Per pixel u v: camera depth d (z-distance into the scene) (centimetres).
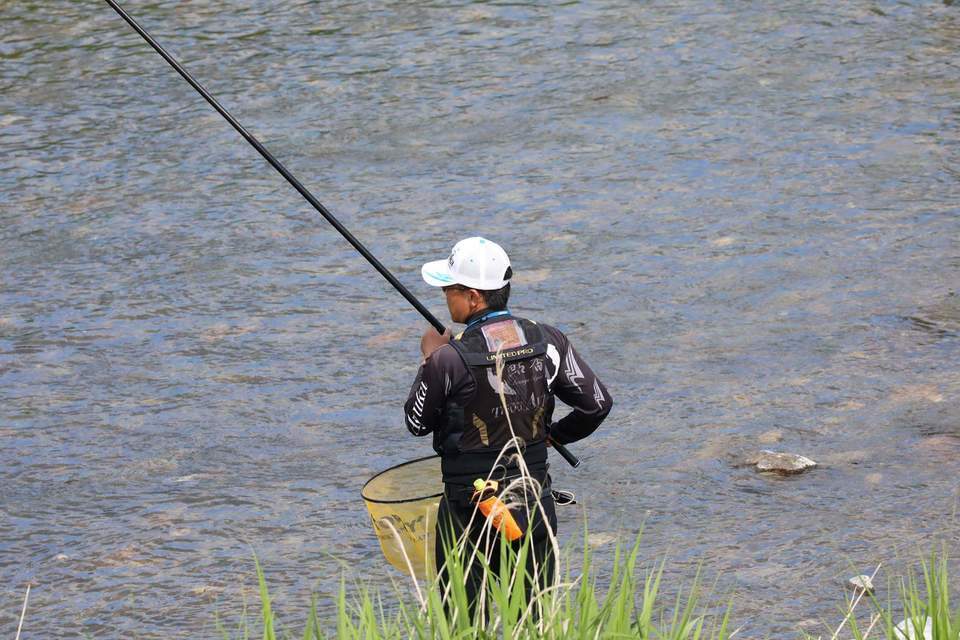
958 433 2494
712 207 4006
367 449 2603
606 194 4178
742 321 3167
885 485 2297
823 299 3269
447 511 1623
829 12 6281
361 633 1383
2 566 2178
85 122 5162
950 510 2178
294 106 5247
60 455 2627
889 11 6256
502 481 1590
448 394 1602
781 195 4069
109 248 3916
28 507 2398
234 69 5769
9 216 4212
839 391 2733
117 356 3147
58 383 3000
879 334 3030
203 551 2198
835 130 4669
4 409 2866
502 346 1614
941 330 3022
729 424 2609
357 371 3009
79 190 4438
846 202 3975
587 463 2477
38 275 3725
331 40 6175
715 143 4609
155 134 4997
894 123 4703
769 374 2852
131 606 2020
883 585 1923
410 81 5506
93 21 6612
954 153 4353
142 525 2306
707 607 1889
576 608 1340
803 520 2178
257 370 3034
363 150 4722
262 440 2666
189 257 3816
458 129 4906
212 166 4634
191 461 2578
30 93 5538
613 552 2100
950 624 1404
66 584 2106
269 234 3984
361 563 2120
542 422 1639
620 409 2727
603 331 3159
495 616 1359
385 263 3706
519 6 6650
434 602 1324
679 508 2261
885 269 3444
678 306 3288
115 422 2780
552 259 3666
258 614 1964
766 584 1958
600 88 5297
